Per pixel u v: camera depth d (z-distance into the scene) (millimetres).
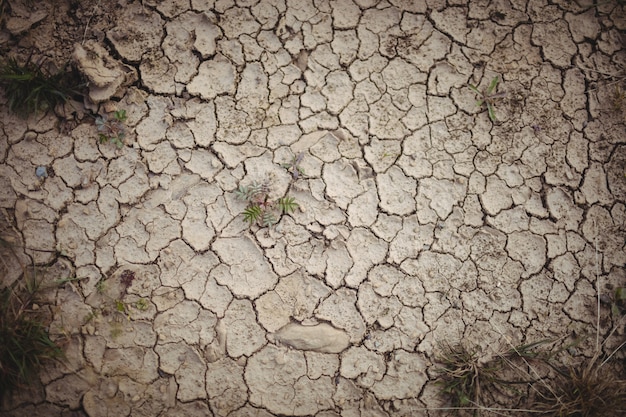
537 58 713
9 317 618
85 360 639
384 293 668
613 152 698
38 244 655
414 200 685
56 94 667
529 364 653
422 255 676
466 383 644
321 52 707
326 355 654
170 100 688
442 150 695
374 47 710
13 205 660
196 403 640
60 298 647
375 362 655
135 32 696
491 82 707
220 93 693
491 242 679
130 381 640
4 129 669
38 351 621
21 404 626
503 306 669
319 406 647
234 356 651
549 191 689
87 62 660
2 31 687
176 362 646
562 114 704
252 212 659
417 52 710
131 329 648
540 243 680
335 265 671
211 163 682
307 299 664
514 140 698
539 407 637
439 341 661
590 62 714
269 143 688
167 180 677
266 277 667
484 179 691
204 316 657
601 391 625
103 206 668
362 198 683
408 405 648
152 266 662
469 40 715
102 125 675
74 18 696
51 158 670
